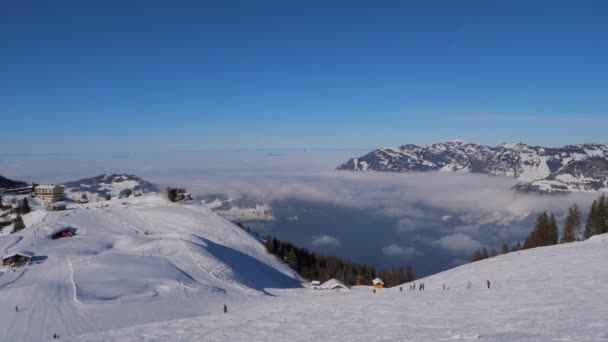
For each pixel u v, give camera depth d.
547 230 111.88
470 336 18.02
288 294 91.00
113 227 145.75
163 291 71.94
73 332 50.09
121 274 80.69
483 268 64.94
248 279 103.38
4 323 52.88
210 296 71.31
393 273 149.62
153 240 121.19
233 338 26.42
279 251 157.62
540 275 45.25
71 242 115.69
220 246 138.75
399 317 28.55
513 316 23.22
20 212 180.75
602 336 14.90
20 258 93.50
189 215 174.88
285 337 24.97
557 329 17.47
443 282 63.41
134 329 33.44
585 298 27.09
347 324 27.75
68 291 66.56
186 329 31.95
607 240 70.50
